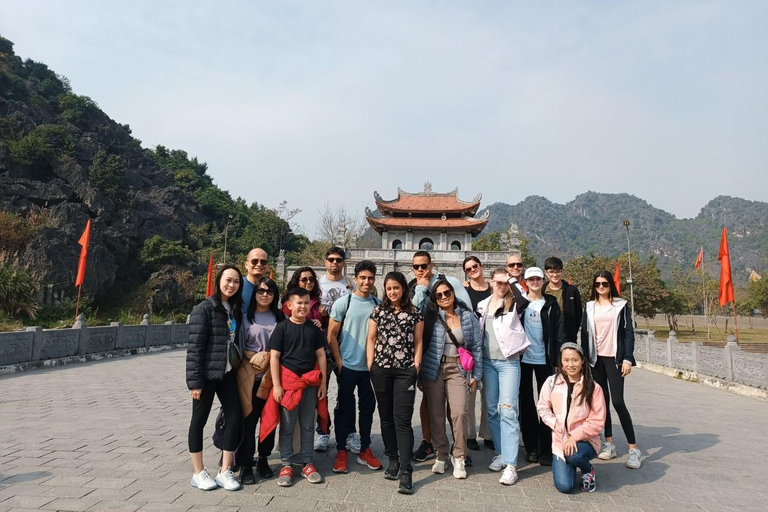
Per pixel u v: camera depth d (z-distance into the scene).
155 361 17.31
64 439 6.38
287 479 4.88
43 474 4.96
